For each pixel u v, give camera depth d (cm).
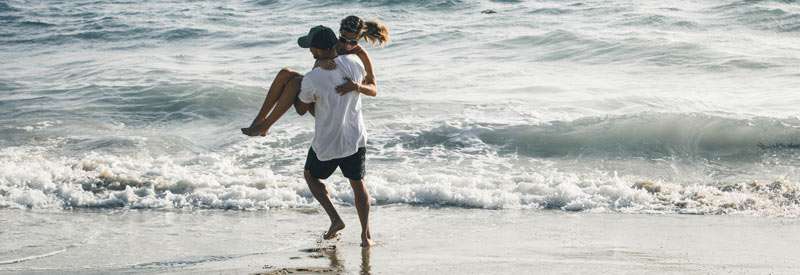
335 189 887
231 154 1134
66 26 3142
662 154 1089
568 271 534
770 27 2470
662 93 1548
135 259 596
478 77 1777
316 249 619
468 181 930
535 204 839
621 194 855
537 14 2853
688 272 531
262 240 662
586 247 625
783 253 598
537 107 1404
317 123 580
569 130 1175
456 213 797
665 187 891
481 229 709
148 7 3588
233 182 926
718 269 541
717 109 1387
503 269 542
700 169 1033
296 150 1151
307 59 2222
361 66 585
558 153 1115
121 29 2989
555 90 1598
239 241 660
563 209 820
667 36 2292
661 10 2773
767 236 670
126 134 1283
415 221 750
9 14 3491
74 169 998
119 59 2311
